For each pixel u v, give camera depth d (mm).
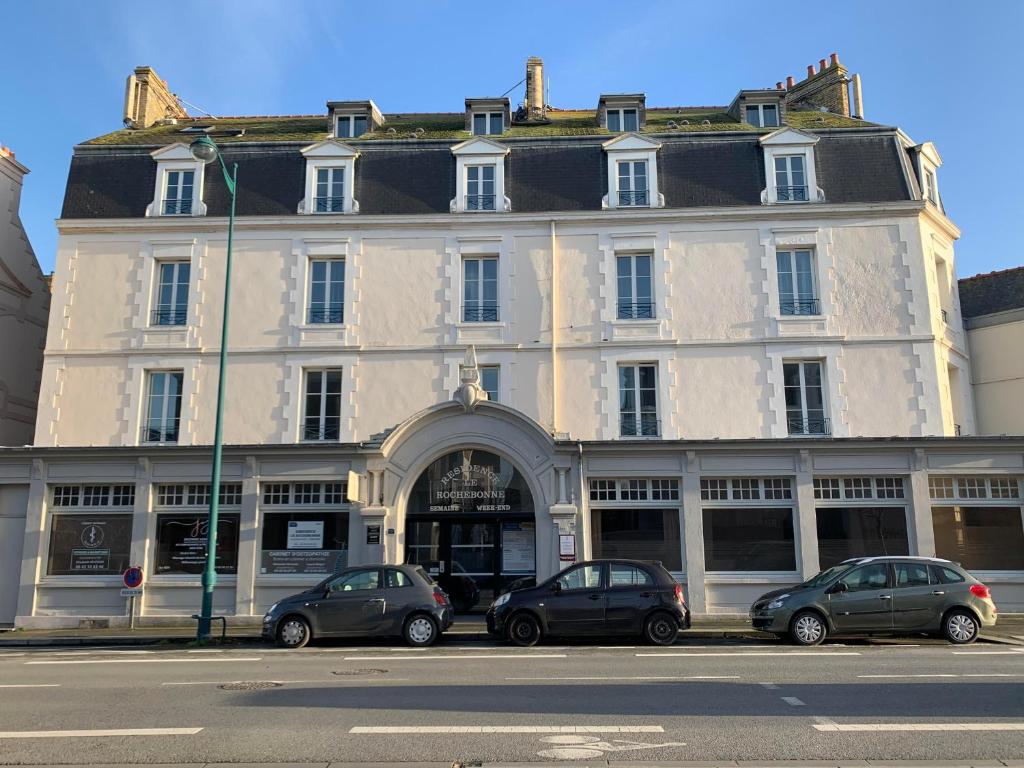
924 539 18234
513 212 22406
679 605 14656
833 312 21641
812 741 7258
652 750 7000
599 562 15047
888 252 21922
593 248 22312
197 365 21984
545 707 8727
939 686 9828
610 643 15070
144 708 8922
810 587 14852
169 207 23031
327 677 10969
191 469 19359
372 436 20562
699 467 18781
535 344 21812
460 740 7355
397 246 22500
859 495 18719
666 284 22016
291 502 19281
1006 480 18719
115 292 22484
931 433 20906
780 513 18719
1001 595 18172
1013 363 23688
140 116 27109
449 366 21797
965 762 6598
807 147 22719
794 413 21359
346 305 22172
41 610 18891
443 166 23234
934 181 23969
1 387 24875
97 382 21984
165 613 18828
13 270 25656
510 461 19156
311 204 22812
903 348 21406
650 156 22812
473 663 12242
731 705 8773
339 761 6734
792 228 22109
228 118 28234
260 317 22203
